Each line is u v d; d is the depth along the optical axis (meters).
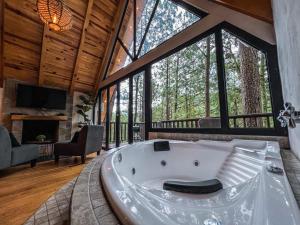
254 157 1.47
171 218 0.61
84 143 3.31
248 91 3.00
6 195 1.80
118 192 0.73
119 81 4.59
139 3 4.17
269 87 1.91
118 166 1.53
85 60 4.89
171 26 3.24
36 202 1.64
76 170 2.79
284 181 0.79
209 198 0.88
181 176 2.29
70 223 0.57
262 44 1.96
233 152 1.87
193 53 5.04
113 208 0.64
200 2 2.58
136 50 4.07
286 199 0.63
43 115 4.68
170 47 3.05
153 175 2.30
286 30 1.17
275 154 1.26
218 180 1.67
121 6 4.43
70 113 5.29
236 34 2.18
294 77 1.09
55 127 5.02
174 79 5.70
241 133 2.10
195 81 5.19
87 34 4.44
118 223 0.56
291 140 1.58
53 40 4.10
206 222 0.60
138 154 2.21
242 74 3.10
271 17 1.82
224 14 2.28
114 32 4.72
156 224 0.53
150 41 3.71
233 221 0.60
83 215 0.61
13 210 1.48
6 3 3.32
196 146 2.29
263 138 1.91
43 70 4.46
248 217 0.60
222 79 2.30
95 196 0.76
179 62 5.53
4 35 3.64
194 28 2.67
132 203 0.64
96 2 4.07
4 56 3.88
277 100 1.83
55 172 2.67
